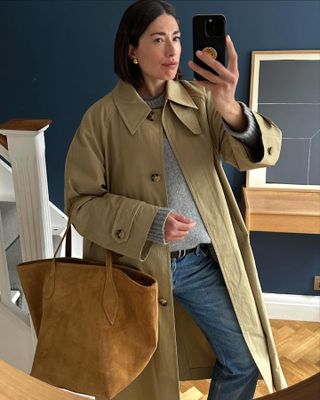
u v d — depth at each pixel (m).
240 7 2.17
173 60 1.18
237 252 1.37
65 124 2.43
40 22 2.29
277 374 1.48
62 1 2.24
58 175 2.51
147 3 1.16
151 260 1.30
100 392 1.30
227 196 1.39
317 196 2.26
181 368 1.65
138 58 1.21
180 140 1.27
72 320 1.31
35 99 2.40
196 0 2.17
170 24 1.16
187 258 1.35
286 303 2.54
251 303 1.40
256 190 2.34
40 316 1.43
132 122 1.24
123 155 1.26
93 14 2.25
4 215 2.38
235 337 1.42
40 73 2.36
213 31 1.11
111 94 1.30
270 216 2.10
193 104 1.29
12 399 0.73
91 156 1.26
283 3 2.14
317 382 0.71
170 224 1.18
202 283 1.38
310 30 2.17
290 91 2.23
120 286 1.27
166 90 1.26
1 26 2.31
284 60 2.20
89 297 1.29
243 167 1.26
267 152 1.19
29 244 1.76
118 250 1.23
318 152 2.28
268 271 2.53
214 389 1.54
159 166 1.25
